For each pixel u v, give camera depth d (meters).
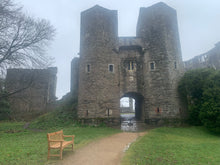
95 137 9.83
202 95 13.70
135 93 17.36
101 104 14.95
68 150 6.82
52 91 31.12
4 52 12.62
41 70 15.69
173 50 16.28
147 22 17.52
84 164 5.21
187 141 9.19
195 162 5.36
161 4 17.20
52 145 5.90
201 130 12.41
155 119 14.77
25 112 26.17
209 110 11.70
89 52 16.27
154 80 15.71
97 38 16.47
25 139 9.72
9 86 15.02
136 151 6.73
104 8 17.67
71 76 24.22
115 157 5.98
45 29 14.91
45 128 14.59
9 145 7.85
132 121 17.47
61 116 17.47
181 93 15.37
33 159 5.57
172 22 17.20
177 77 15.67
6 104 22.67
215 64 23.83
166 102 14.69
